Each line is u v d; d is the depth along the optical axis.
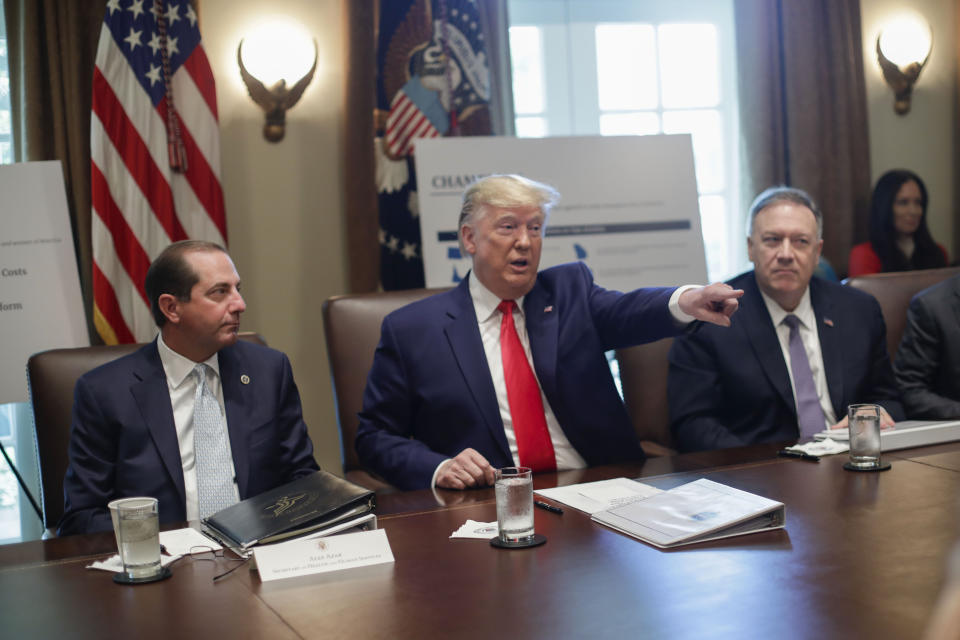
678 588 1.13
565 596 1.13
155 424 2.05
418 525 1.52
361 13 3.88
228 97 3.92
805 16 4.37
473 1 3.97
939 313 2.67
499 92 4.07
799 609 1.04
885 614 1.01
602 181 3.87
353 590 1.19
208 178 3.46
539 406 2.27
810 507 1.49
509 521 1.36
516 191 2.23
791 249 2.52
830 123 4.44
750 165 4.38
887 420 2.10
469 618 1.07
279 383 2.22
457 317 2.34
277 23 3.95
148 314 3.36
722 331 2.61
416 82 3.93
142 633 1.08
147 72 3.37
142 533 1.28
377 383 2.34
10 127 3.75
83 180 3.57
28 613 1.17
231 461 2.09
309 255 4.05
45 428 2.23
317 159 4.04
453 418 2.26
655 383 2.84
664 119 4.65
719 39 4.68
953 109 4.84
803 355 2.59
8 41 3.62
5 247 3.27
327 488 1.56
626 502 1.59
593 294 2.37
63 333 3.30
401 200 3.95
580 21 4.52
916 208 4.30
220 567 1.34
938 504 1.46
